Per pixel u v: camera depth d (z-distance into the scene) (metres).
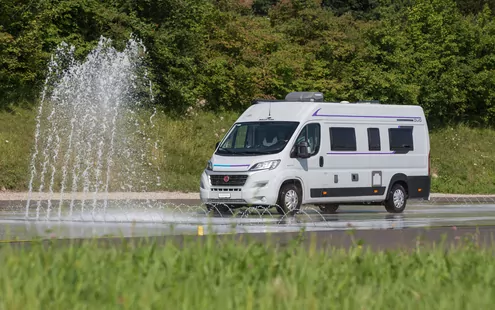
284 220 20.12
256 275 8.96
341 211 26.30
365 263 9.80
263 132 22.73
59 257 9.57
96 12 39.34
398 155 25.48
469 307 7.68
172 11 41.62
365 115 24.62
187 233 14.85
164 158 35.28
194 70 41.25
